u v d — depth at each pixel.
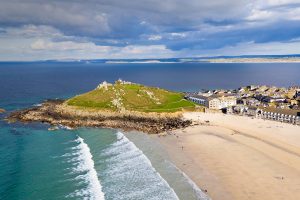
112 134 146.50
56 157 112.50
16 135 144.12
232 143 127.44
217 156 111.31
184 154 114.31
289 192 82.62
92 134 146.88
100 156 113.81
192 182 89.06
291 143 127.69
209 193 82.25
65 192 84.19
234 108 190.38
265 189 84.38
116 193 83.56
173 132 147.50
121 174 96.19
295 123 162.00
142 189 85.44
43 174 96.19
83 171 98.69
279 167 100.25
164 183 88.75
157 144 128.38
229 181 89.56
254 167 100.25
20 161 107.94
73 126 161.25
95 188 86.44
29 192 84.06
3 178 93.06
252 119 173.75
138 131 151.75
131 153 116.44
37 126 161.25
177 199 79.25
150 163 104.88
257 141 130.38
